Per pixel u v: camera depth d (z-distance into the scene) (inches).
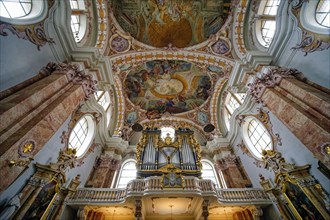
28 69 259.6
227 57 485.7
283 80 315.9
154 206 343.3
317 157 236.8
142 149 440.8
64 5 325.1
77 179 337.7
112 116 573.9
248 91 388.8
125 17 502.6
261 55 380.5
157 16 512.7
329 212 227.8
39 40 278.8
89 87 343.6
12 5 253.3
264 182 344.2
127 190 321.4
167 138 470.3
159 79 616.7
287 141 304.0
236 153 490.0
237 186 418.9
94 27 444.8
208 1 490.0
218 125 586.9
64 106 277.1
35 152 222.2
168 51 516.7
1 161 180.7
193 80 614.9
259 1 417.1
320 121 240.1
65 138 311.4
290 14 338.6
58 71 303.3
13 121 205.8
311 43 296.5
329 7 288.0
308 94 266.5
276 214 313.6
